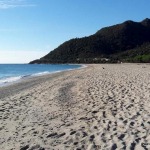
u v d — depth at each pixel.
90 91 14.83
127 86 15.84
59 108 10.69
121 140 6.19
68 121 8.43
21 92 17.77
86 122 8.12
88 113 9.34
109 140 6.25
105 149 5.72
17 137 7.08
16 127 8.09
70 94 14.52
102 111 9.39
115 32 195.75
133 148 5.67
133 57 115.06
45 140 6.66
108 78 23.25
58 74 39.06
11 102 13.15
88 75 30.06
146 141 6.02
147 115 8.23
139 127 7.07
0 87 21.98
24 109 10.98
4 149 6.19
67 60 182.88
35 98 14.09
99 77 25.22
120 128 7.12
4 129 7.94
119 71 36.62
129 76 24.44
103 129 7.14
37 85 22.25
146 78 20.78
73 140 6.51
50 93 15.62
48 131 7.44
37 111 10.41
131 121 7.67
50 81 25.56
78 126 7.72
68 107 10.76
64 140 6.57
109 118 8.31
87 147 5.96
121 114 8.69
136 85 15.98
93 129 7.27
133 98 11.43
